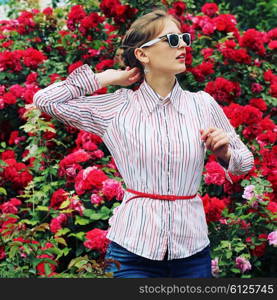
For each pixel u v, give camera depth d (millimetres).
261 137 3369
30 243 2361
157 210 2018
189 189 2057
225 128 2227
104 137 2139
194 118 2098
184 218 2031
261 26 5547
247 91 4051
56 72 4359
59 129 3793
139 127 2037
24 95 3973
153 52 2059
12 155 3855
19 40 4801
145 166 2014
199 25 4246
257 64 4074
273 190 3189
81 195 3225
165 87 2104
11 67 4230
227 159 2148
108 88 3910
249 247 3016
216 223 3113
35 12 4805
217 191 3371
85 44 4266
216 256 2934
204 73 3926
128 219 2053
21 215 3570
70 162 3324
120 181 3367
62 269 3227
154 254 2008
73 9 4191
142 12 3988
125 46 2182
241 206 3055
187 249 2043
